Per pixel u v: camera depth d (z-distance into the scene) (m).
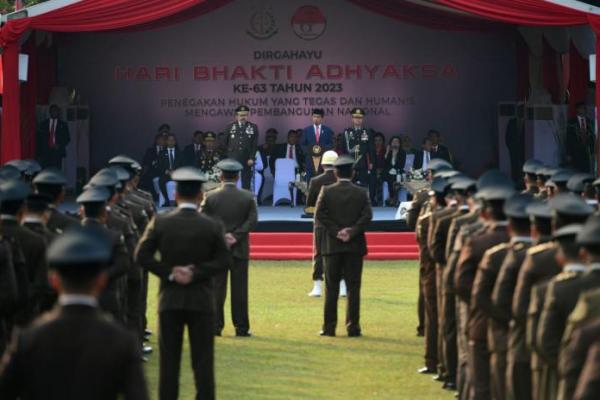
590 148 37.66
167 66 44.66
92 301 7.64
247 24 44.44
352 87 44.66
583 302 9.02
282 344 19.84
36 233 13.34
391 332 20.97
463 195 15.69
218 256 13.57
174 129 44.78
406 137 40.84
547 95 41.19
